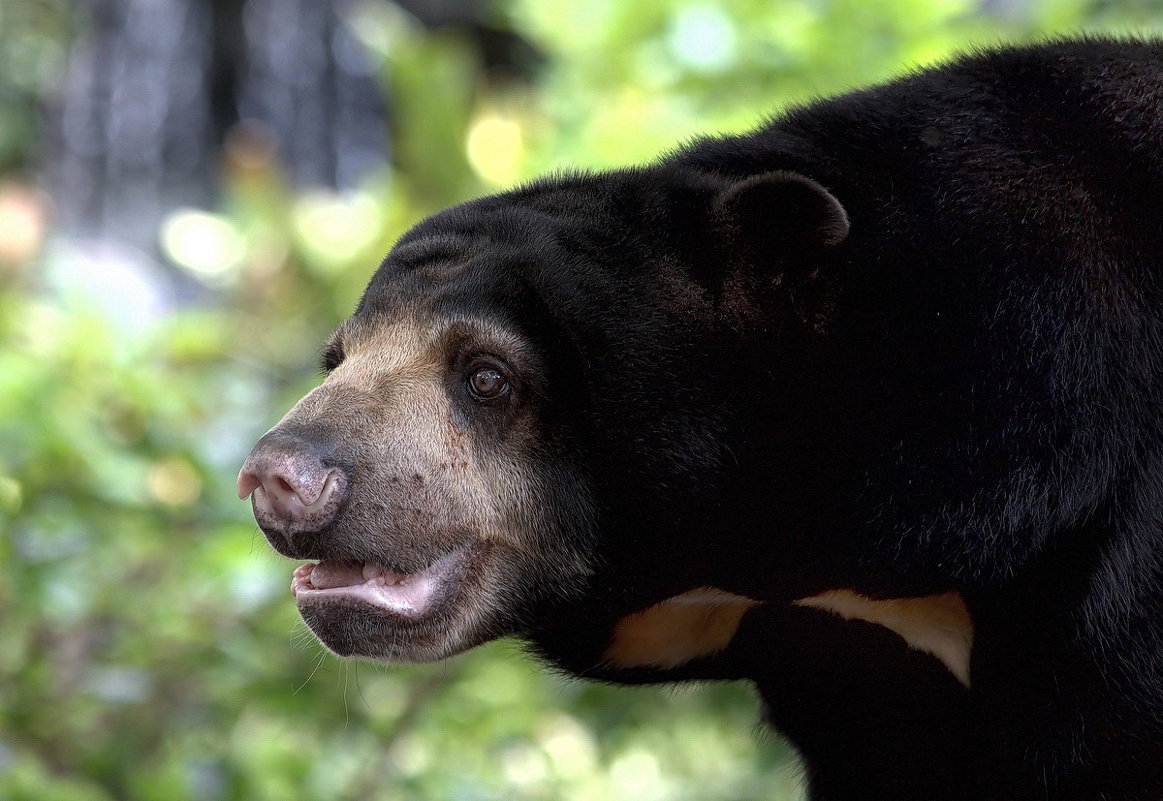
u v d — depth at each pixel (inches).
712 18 451.8
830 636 270.1
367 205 590.9
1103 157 249.6
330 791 387.9
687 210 255.6
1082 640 241.3
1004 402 241.8
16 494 367.2
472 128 554.6
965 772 264.1
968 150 253.6
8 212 650.2
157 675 378.0
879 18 447.2
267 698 381.1
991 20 509.7
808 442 250.1
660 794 493.4
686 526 254.5
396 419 249.0
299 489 241.9
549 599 258.4
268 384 548.1
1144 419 240.2
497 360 249.0
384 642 252.1
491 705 419.8
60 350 402.0
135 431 403.2
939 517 246.2
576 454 250.8
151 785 349.1
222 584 372.2
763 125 281.9
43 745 371.6
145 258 966.4
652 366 248.8
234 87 1056.2
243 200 614.2
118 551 390.3
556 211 261.0
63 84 1080.2
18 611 378.3
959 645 261.9
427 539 249.1
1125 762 240.2
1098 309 241.1
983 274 244.7
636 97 465.7
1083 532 241.4
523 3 542.0
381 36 619.8
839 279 248.7
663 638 276.7
